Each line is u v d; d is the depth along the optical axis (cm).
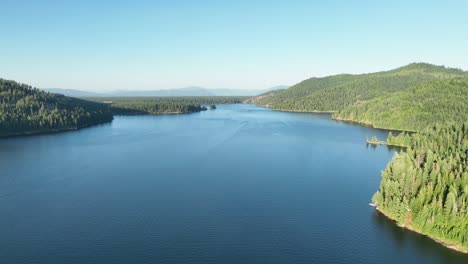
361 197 13550
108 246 9938
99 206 12644
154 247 9888
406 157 13538
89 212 12131
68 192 14125
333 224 11238
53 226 11081
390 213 11594
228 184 15112
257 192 14100
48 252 9606
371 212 12106
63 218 11662
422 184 11425
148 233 10662
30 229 10881
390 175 12694
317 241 10231
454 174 11944
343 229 10894
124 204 12838
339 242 10181
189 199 13325
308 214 11981
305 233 10675
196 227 11050
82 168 17750
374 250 9756
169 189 14450
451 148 17138
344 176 16425
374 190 14362
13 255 9450
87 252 9625
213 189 14475
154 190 14312
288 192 14138
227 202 13038
